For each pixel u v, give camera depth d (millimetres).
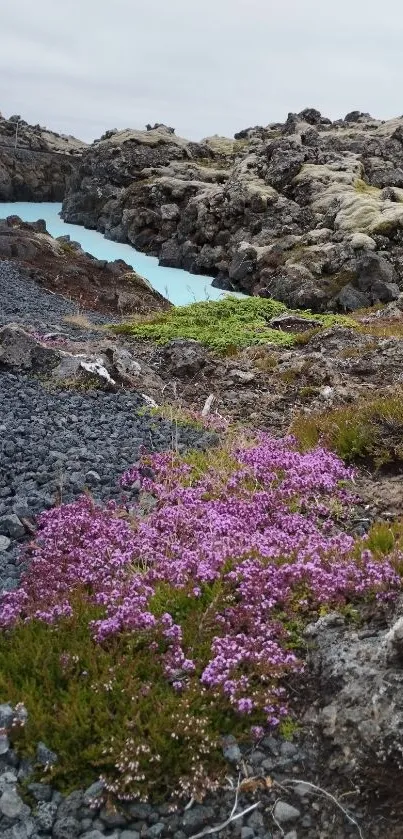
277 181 62062
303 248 47156
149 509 9367
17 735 5438
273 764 5434
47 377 15719
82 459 10953
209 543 7961
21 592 7004
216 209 60719
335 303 39688
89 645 6219
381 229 46656
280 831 4988
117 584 7156
